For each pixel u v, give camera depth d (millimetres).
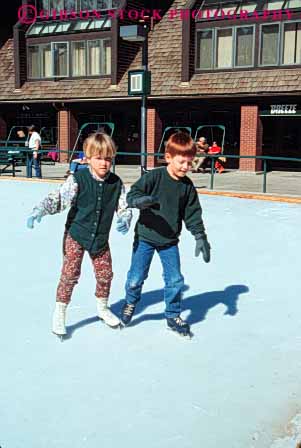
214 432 2721
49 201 3592
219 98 20828
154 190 3709
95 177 3641
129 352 3664
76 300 4734
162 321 4246
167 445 2609
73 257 3777
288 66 19828
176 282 3848
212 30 21141
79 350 3686
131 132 25188
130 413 2898
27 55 25109
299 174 20109
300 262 6270
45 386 3180
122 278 5516
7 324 4152
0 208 10195
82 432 2721
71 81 24078
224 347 3771
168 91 21484
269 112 20094
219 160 20109
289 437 2670
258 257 6516
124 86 22516
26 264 6039
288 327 4168
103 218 3732
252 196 12008
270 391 3152
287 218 9328
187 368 3436
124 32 13859
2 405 2973
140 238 3865
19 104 25500
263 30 20219
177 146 3559
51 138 26656
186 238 7656
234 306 4660
